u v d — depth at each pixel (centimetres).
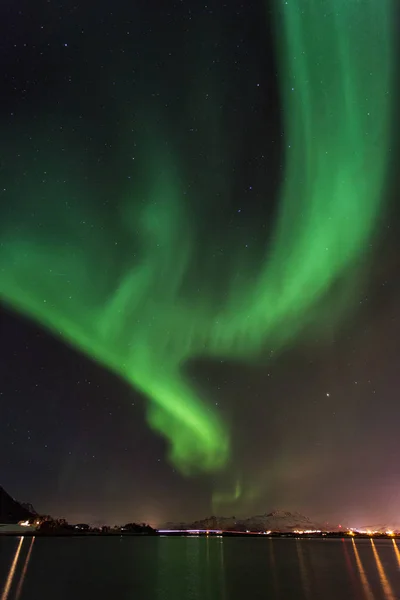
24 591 1897
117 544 6838
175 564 3356
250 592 1930
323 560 3900
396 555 4722
